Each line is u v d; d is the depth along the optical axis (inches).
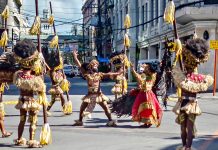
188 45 313.3
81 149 339.3
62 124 483.5
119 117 509.0
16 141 354.0
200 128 456.4
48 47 568.7
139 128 453.1
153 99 457.4
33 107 340.8
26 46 336.2
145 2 1738.4
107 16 2618.1
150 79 458.0
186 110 309.3
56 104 727.1
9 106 695.7
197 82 308.7
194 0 1125.1
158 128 453.4
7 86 386.9
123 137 396.5
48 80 1903.3
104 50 2598.4
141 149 340.2
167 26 1338.6
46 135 350.9
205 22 1085.1
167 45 467.8
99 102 462.9
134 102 463.2
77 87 1360.7
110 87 1408.7
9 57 361.7
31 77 336.8
